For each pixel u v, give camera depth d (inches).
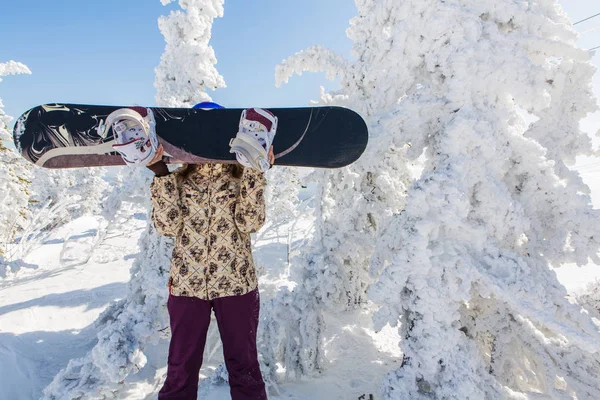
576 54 77.3
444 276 72.0
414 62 85.5
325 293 99.0
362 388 87.2
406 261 71.6
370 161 85.4
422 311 69.9
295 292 96.8
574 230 77.2
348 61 112.0
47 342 111.7
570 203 76.9
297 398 82.2
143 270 111.1
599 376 68.4
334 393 85.0
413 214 74.1
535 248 81.0
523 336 78.4
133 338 79.8
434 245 73.6
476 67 76.2
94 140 62.8
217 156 60.7
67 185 674.8
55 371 97.1
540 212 82.1
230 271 56.5
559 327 58.8
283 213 263.3
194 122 63.3
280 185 343.6
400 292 74.5
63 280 195.3
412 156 87.4
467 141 73.4
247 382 57.2
